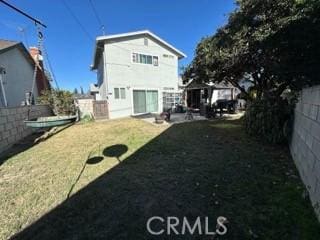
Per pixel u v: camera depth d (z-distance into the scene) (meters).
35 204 3.04
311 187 2.74
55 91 10.63
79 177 3.93
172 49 16.00
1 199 3.25
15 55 11.66
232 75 8.30
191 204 2.79
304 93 3.76
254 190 3.07
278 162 4.22
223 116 12.13
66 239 2.25
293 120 4.81
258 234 2.16
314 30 3.88
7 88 10.91
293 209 2.55
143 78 14.71
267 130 5.67
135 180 3.64
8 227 2.54
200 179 3.54
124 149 5.66
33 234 2.38
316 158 2.65
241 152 4.92
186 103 17.70
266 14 5.50
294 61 4.54
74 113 11.89
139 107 14.72
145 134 7.45
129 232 2.31
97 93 19.73
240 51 6.04
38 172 4.33
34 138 7.70
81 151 5.73
